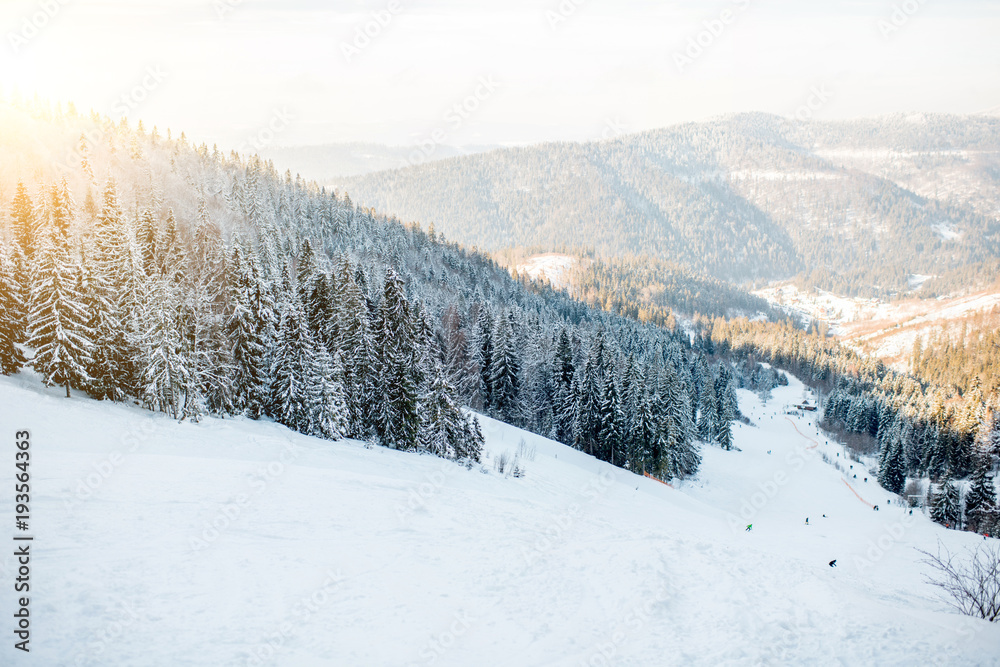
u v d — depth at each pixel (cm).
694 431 7338
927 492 6825
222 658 959
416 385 3862
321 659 998
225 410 3469
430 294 9681
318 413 3466
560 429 5803
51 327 3131
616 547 1755
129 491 1767
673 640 1124
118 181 9212
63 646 915
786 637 1093
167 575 1220
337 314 3753
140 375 3322
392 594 1305
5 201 5694
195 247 6103
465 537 1798
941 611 1409
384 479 2541
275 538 1552
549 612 1286
